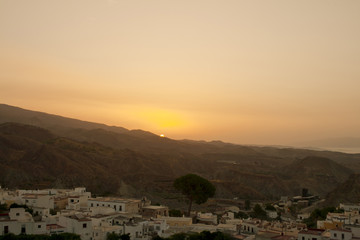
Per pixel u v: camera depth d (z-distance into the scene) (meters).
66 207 127.69
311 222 145.38
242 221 128.25
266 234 104.00
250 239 102.00
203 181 158.75
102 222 104.56
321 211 160.38
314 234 95.38
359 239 89.44
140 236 102.69
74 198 137.12
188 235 105.38
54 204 132.12
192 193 156.25
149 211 136.25
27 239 84.44
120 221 107.50
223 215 167.75
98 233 96.12
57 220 98.56
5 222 85.94
